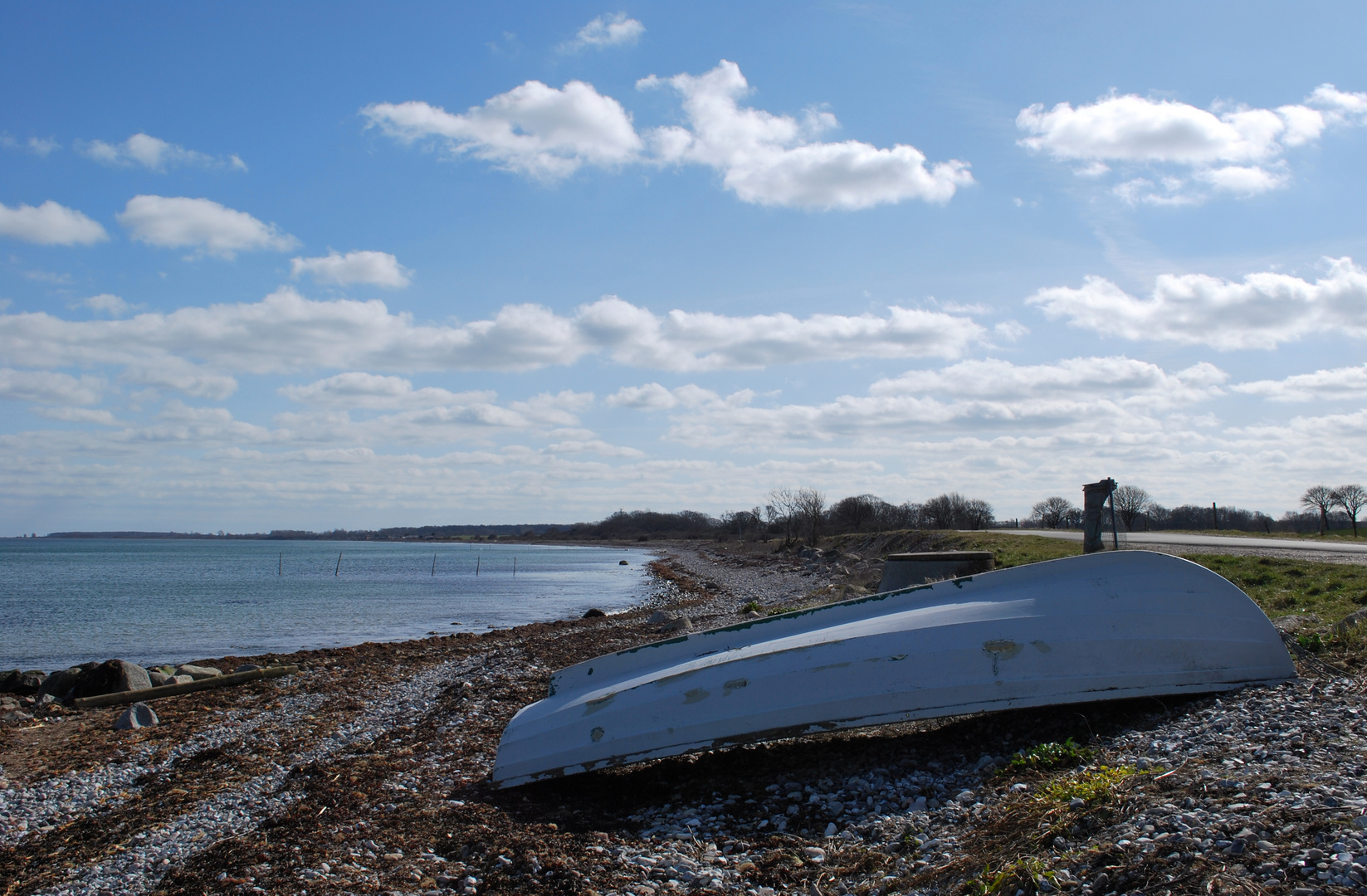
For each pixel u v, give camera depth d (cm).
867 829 621
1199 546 2453
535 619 3434
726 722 772
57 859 745
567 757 796
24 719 1433
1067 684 747
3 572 7338
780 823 665
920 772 723
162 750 1165
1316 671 787
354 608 3909
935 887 487
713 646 878
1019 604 809
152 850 736
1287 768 518
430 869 611
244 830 764
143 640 2728
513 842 641
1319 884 360
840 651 787
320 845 681
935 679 756
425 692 1491
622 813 737
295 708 1423
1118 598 799
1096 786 538
